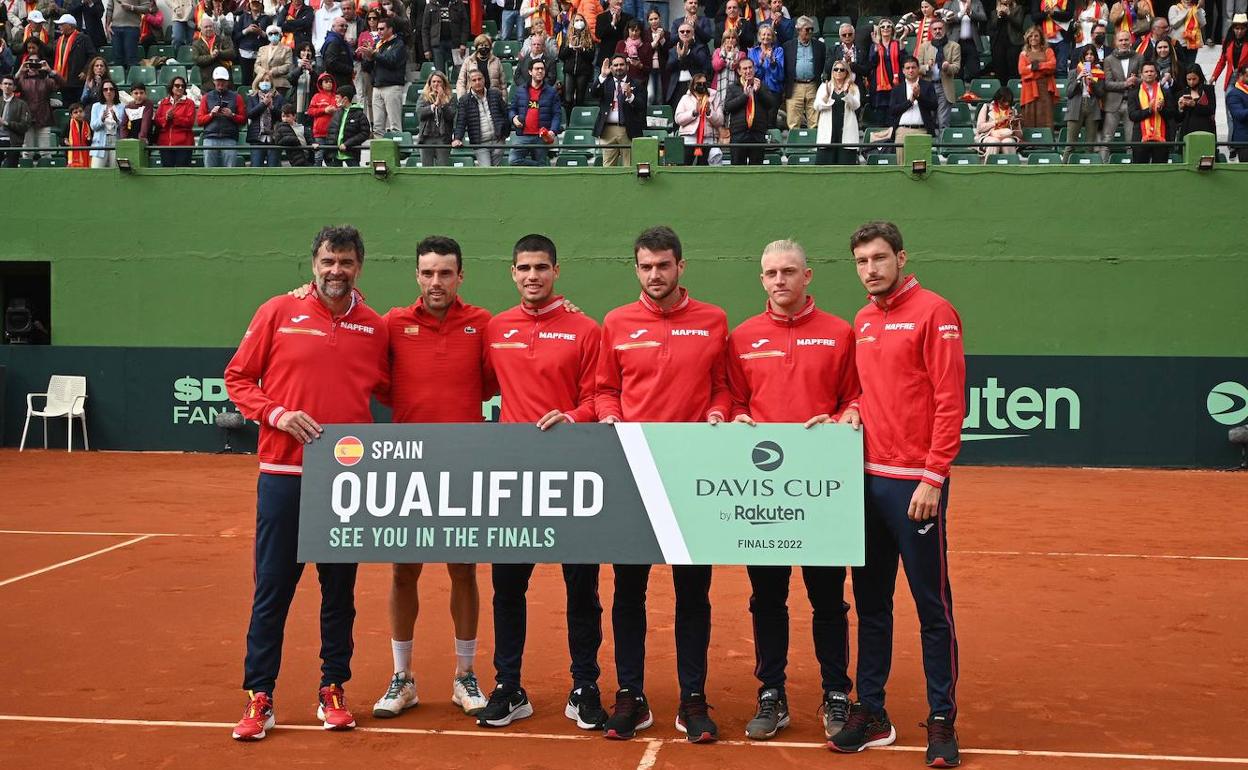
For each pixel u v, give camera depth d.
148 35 22.28
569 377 5.66
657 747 5.26
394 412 5.80
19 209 18.72
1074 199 17.38
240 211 18.45
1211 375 16.73
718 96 18.70
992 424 17.19
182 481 14.84
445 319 5.73
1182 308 17.23
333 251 5.39
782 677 5.50
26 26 20.70
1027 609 8.05
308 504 5.39
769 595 5.45
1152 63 18.19
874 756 5.16
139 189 18.56
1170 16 21.19
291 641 7.09
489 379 5.92
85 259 18.62
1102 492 14.30
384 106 19.52
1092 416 16.97
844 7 24.61
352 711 5.77
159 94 21.03
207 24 20.14
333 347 5.49
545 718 5.68
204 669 6.44
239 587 8.60
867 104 19.73
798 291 5.39
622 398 5.59
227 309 18.52
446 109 18.47
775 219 17.80
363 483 5.39
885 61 19.08
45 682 6.18
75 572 9.14
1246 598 8.40
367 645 6.97
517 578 5.57
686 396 5.49
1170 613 7.93
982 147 17.69
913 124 18.19
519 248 5.65
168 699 5.90
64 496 13.45
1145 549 10.38
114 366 18.38
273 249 18.42
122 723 5.52
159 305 18.58
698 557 5.25
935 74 18.56
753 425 5.27
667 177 17.94
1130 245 17.30
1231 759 5.07
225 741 5.29
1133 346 17.33
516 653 5.61
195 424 18.22
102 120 19.53
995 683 6.26
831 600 5.43
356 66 20.38
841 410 5.52
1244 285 17.08
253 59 21.17
